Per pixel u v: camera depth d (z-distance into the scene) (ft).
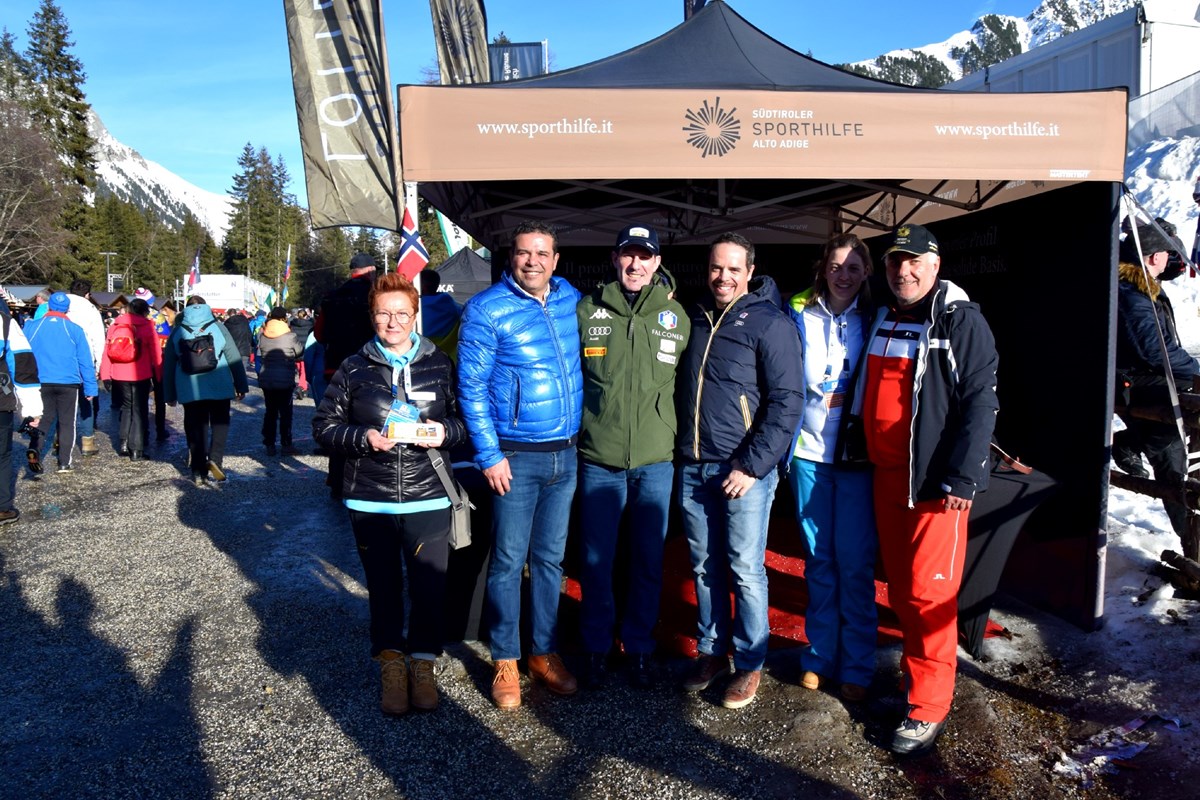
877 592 13.64
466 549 12.09
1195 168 59.72
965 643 11.45
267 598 14.56
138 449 28.68
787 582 14.43
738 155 11.24
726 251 9.90
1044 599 12.50
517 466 10.19
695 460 10.27
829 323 10.30
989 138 11.32
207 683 11.28
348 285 20.13
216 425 24.80
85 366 26.27
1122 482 13.25
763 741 9.52
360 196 13.44
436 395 10.19
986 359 8.82
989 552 11.07
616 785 8.72
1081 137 11.36
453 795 8.61
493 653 10.64
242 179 268.21
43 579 15.65
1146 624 11.50
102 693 11.02
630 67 13.37
